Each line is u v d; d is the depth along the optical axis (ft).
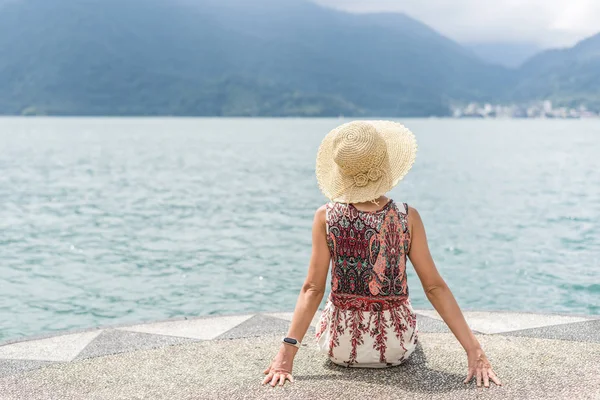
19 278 30.73
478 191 69.36
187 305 26.08
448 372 10.84
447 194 66.90
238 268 32.91
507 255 36.01
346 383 10.36
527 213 52.60
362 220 10.55
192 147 166.61
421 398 9.68
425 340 12.84
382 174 10.73
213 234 43.14
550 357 11.54
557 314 15.56
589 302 26.55
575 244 39.06
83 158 121.39
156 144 181.06
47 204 58.75
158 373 11.34
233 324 15.38
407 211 10.69
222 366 11.62
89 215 52.11
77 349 13.62
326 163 11.41
